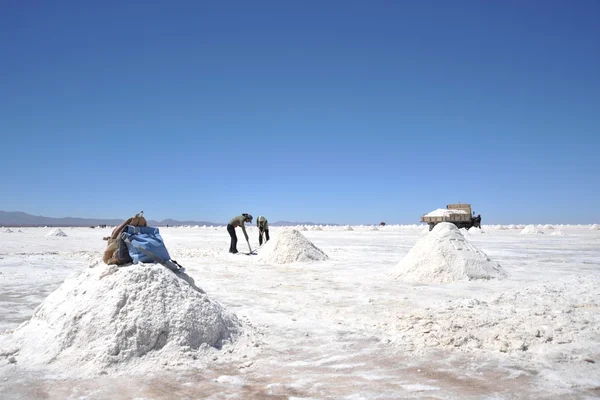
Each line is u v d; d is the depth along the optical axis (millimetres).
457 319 5863
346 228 54719
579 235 33844
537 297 7496
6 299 7816
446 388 3670
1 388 3637
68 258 15477
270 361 4395
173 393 3561
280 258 14289
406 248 20766
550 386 3699
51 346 4324
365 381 3850
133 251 5449
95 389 3619
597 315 6113
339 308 6996
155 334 4340
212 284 9680
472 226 39156
